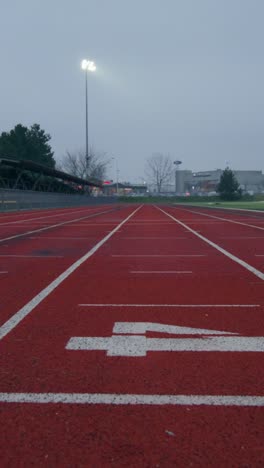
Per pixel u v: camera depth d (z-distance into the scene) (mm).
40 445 2395
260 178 147250
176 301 5617
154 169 135750
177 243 12789
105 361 3607
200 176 156000
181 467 2201
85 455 2299
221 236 15008
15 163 40062
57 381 3209
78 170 102625
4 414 2723
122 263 8953
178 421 2627
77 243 12930
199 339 4148
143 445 2385
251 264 8750
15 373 3367
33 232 17156
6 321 4777
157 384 3150
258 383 3164
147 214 34906
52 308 5312
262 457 2279
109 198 101562
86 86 66938
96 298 5809
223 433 2494
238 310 5172
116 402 2873
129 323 4656
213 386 3113
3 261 9289
